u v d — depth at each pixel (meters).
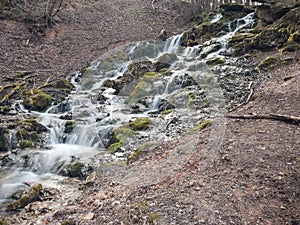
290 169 5.51
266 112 7.84
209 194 5.26
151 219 4.90
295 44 11.73
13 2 19.02
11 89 12.75
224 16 17.45
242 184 5.35
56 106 11.58
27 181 7.49
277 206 4.74
